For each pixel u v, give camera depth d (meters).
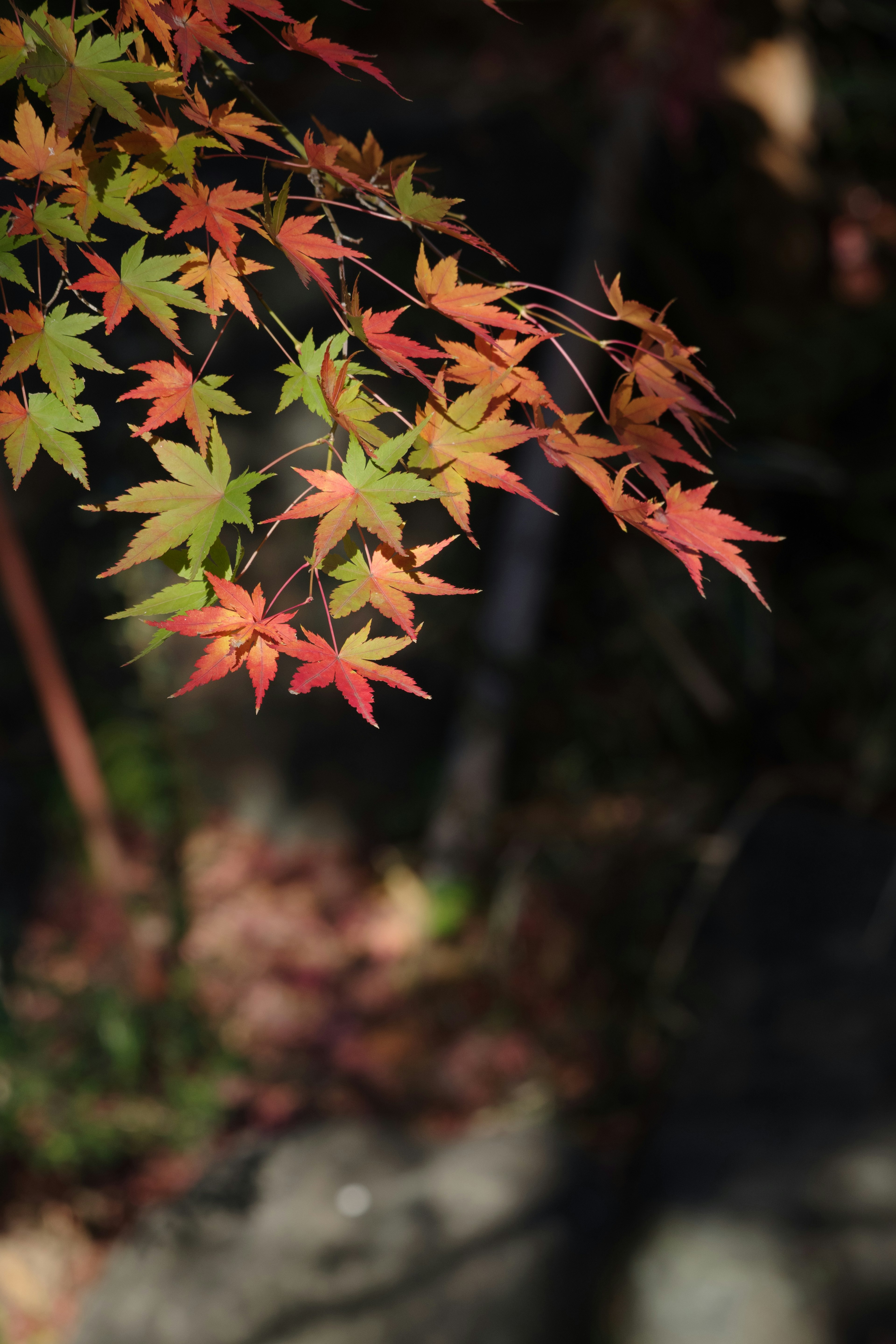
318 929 3.76
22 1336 2.63
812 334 3.76
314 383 0.57
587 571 3.96
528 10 4.14
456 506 0.58
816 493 3.76
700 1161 2.68
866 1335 2.34
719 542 0.62
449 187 3.82
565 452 0.61
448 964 3.63
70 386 0.57
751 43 3.87
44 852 3.59
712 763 3.79
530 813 3.74
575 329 0.65
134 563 0.56
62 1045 3.03
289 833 4.07
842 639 3.71
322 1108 3.19
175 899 3.40
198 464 0.56
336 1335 2.49
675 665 3.65
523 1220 2.69
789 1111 2.76
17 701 3.60
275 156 2.97
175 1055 3.08
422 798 4.01
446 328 3.40
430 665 3.94
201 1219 2.73
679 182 4.01
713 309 3.98
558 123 3.77
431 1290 2.55
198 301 0.58
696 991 3.14
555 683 3.87
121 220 0.58
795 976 3.07
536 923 3.66
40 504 3.44
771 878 3.31
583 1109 3.17
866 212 4.29
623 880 3.63
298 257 0.59
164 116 0.58
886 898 3.18
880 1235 2.44
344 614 0.56
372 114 3.90
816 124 4.20
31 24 0.54
